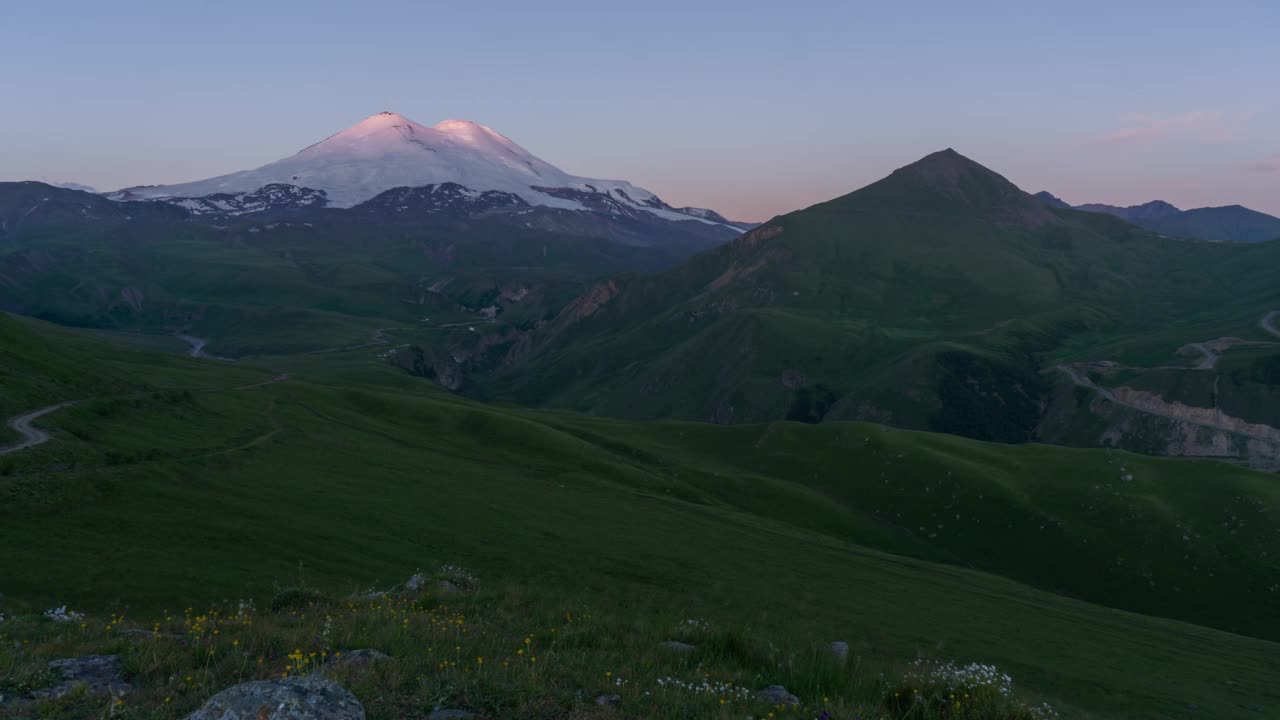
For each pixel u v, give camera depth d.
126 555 54.66
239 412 121.44
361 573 61.34
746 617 58.53
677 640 17.86
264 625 15.57
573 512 100.38
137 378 124.31
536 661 13.16
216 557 58.31
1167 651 71.31
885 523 139.12
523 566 71.62
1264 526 122.12
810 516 134.50
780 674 15.43
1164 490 138.50
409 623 16.05
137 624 17.38
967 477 146.38
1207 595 112.12
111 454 79.25
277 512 74.56
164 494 72.25
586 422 193.38
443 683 11.38
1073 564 123.00
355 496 87.50
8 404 85.94
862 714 13.11
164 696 10.72
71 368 108.00
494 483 111.31
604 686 12.43
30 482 64.00
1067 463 152.62
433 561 68.50
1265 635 103.00
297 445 109.50
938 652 58.91
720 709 11.69
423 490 98.06
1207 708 52.78
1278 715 52.69
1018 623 74.75
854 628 63.69
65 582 47.72
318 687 9.64
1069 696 52.62
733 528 106.06
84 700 10.50
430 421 151.50
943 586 89.81
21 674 11.33
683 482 142.88
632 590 67.94
